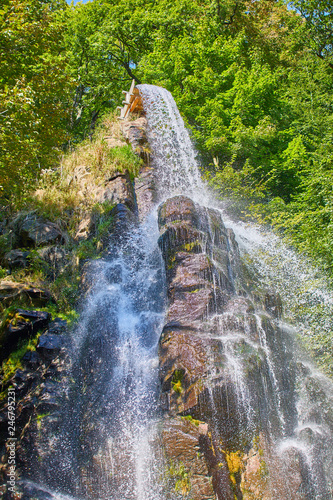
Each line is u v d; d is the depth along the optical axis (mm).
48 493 6027
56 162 12422
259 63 20047
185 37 19297
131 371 7328
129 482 6059
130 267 9023
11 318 7426
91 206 10648
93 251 9539
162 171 12617
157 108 15094
